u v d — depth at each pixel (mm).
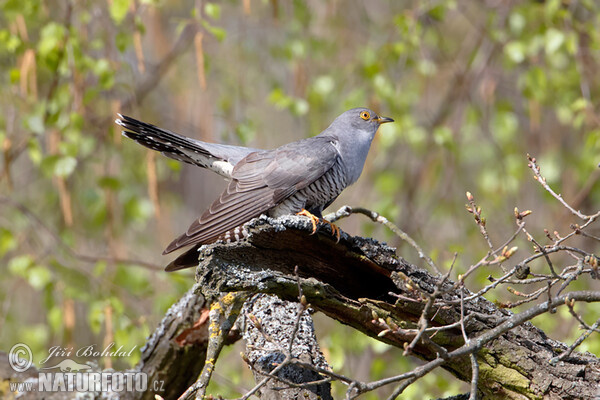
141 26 10250
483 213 12727
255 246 4961
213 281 4730
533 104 12266
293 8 13242
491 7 13102
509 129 12617
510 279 4809
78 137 10594
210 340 5258
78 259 11492
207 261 4699
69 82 10953
